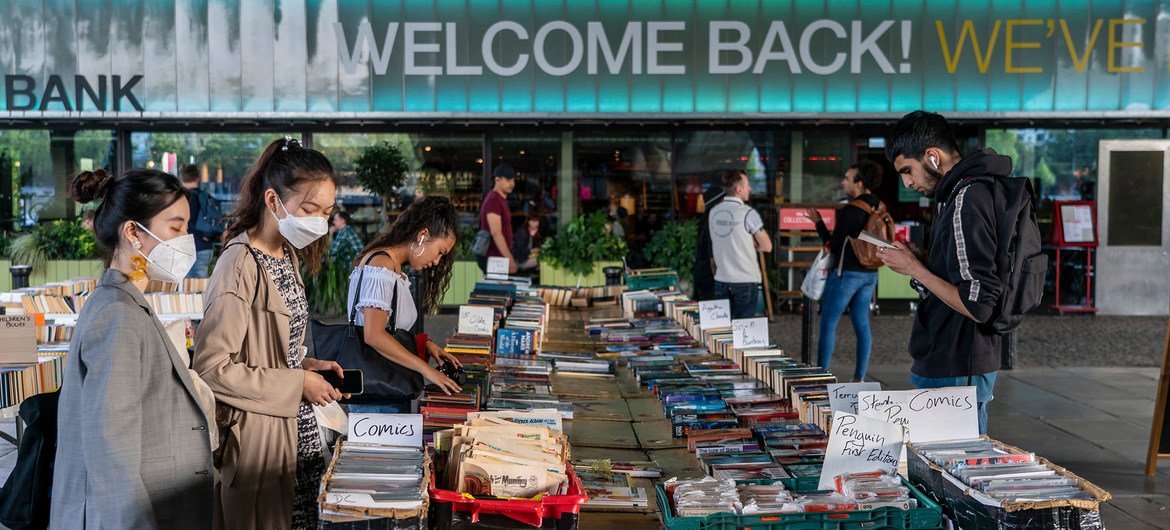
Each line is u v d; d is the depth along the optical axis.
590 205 12.61
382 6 11.90
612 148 12.56
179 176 12.48
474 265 12.41
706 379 4.75
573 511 2.62
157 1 11.84
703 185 12.61
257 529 2.97
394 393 4.09
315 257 3.34
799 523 2.65
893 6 11.84
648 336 6.16
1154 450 5.77
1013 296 3.43
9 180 12.44
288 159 2.97
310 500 3.29
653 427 4.15
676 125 12.25
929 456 2.87
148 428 2.60
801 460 3.41
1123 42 11.91
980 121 12.14
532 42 11.91
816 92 11.95
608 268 8.79
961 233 3.39
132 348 2.54
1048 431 6.87
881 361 9.41
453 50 11.93
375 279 4.11
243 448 2.93
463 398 3.87
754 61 11.91
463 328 5.55
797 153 12.56
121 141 12.42
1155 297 12.64
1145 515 5.13
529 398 4.38
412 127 12.25
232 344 2.90
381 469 2.67
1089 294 12.70
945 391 3.04
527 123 12.10
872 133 12.50
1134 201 12.55
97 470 2.46
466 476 2.67
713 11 11.88
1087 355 9.84
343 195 12.58
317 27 11.91
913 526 2.68
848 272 7.71
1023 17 11.88
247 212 3.04
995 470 2.73
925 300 3.79
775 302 12.55
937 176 3.62
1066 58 11.92
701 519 2.63
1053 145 12.54
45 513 2.86
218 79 11.91
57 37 11.84
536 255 12.47
